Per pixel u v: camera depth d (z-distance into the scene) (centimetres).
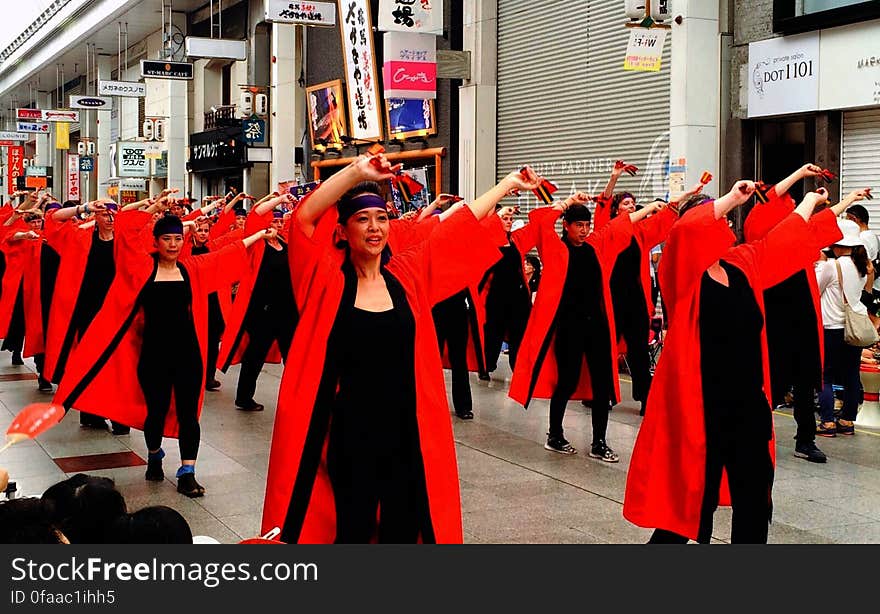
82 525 357
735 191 495
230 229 1182
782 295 791
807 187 1249
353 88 2200
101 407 740
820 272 871
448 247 450
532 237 827
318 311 428
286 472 424
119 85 2889
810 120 1246
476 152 1844
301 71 2589
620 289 915
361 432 425
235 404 1055
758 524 498
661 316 1160
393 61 1664
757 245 531
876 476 757
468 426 950
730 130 1328
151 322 723
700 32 1313
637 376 948
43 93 5453
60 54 4100
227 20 2897
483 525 636
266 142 2594
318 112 2433
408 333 429
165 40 3052
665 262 521
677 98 1328
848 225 875
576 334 812
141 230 736
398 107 2052
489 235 456
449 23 1925
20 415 273
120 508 363
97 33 3578
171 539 339
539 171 1745
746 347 503
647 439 525
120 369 741
